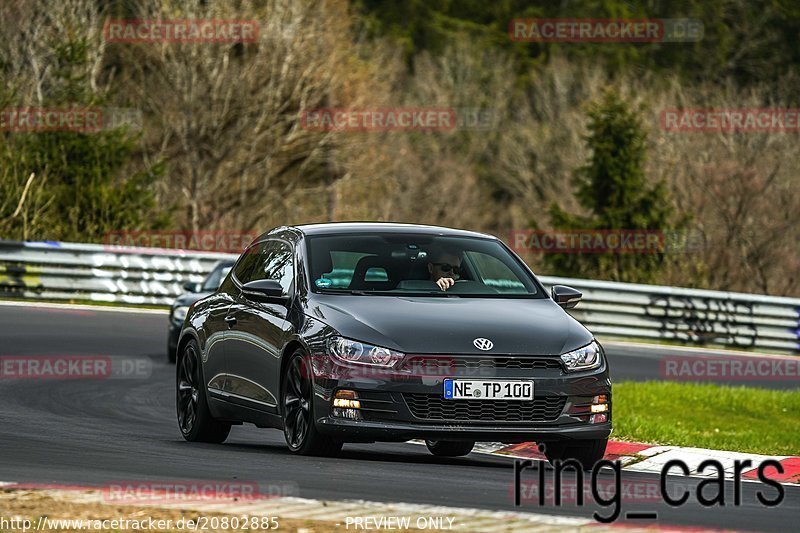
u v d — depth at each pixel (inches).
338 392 1090.1
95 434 1353.3
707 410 1953.7
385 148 6274.6
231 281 1339.8
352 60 5876.0
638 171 5032.0
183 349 1382.9
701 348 3174.2
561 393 1101.1
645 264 4859.7
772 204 5802.2
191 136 5502.0
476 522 803.4
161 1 5590.6
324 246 1224.2
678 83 7564.0
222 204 5649.6
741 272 5575.8
